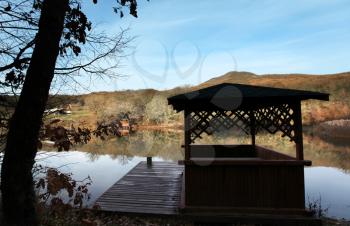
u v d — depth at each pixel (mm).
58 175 2541
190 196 5438
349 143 25156
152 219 5230
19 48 2787
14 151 2002
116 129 2984
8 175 1993
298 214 5156
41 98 2080
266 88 5711
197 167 5480
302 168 5242
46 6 2125
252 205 5320
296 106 5289
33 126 2051
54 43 2121
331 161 16391
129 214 5352
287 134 5375
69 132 2742
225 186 5402
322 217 6238
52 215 2857
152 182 7828
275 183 5301
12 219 1975
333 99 46250
